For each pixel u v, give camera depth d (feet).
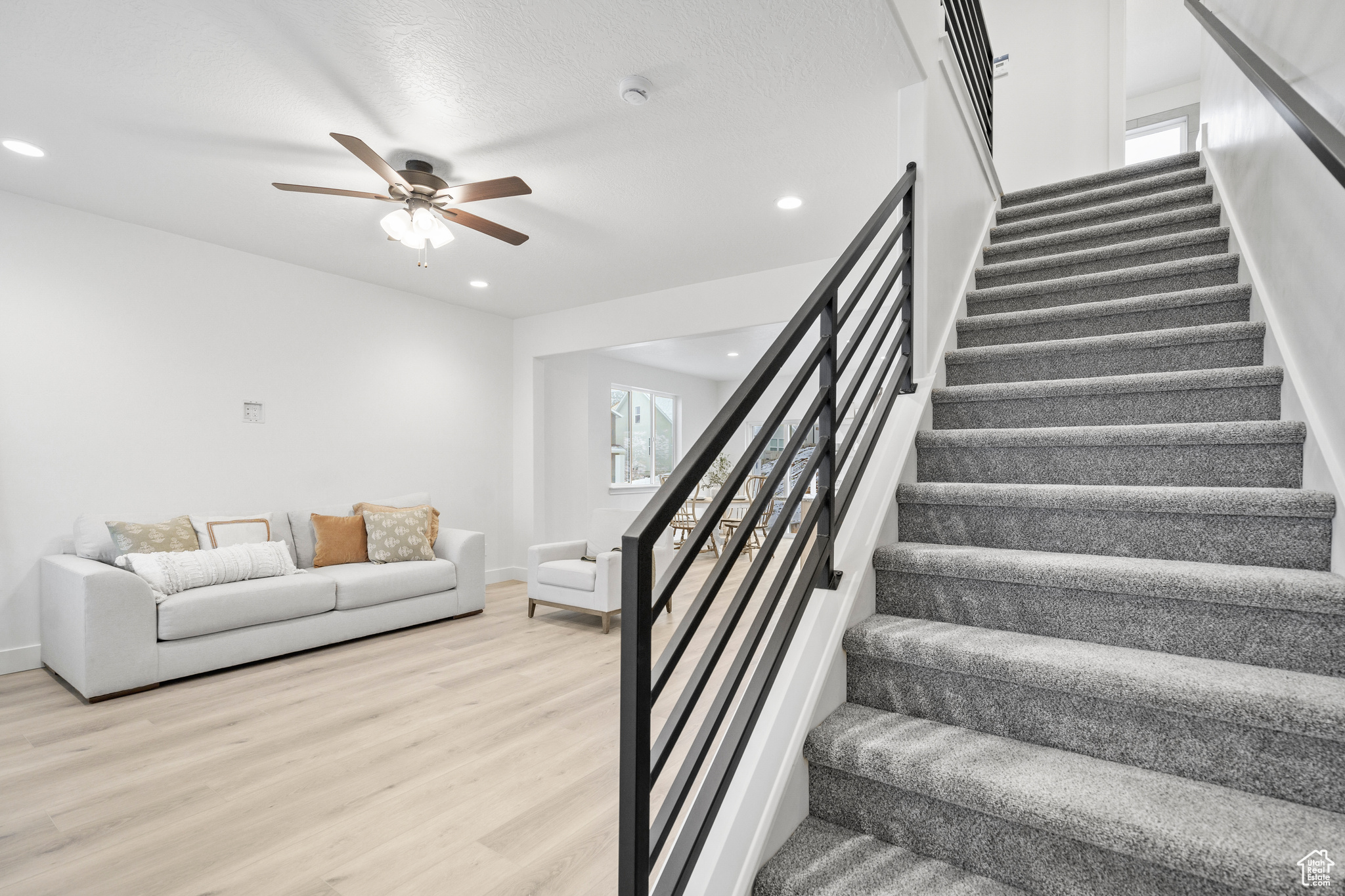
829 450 4.49
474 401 18.78
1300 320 5.09
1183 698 3.39
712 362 27.55
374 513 14.37
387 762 7.57
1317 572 4.02
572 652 12.08
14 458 10.74
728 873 3.33
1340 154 2.92
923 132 7.45
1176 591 3.97
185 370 12.74
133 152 9.32
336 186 10.49
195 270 12.91
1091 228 9.05
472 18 6.67
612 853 5.77
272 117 8.46
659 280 16.07
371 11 6.53
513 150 9.44
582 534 22.12
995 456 6.00
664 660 2.78
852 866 3.51
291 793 6.84
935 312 7.37
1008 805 3.26
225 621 10.64
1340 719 3.05
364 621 12.71
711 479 31.19
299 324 14.62
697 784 6.91
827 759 3.84
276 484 14.14
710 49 7.18
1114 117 14.75
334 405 15.25
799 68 7.50
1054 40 15.49
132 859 5.68
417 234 9.36
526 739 8.22
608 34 6.93
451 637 13.15
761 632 3.71
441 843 5.92
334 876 5.44
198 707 9.27
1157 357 6.43
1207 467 5.17
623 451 28.07
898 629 4.53
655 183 10.60
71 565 10.00
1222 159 8.35
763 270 15.26
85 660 9.27
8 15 6.50
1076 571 4.26
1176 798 3.22
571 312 18.75
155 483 12.30
